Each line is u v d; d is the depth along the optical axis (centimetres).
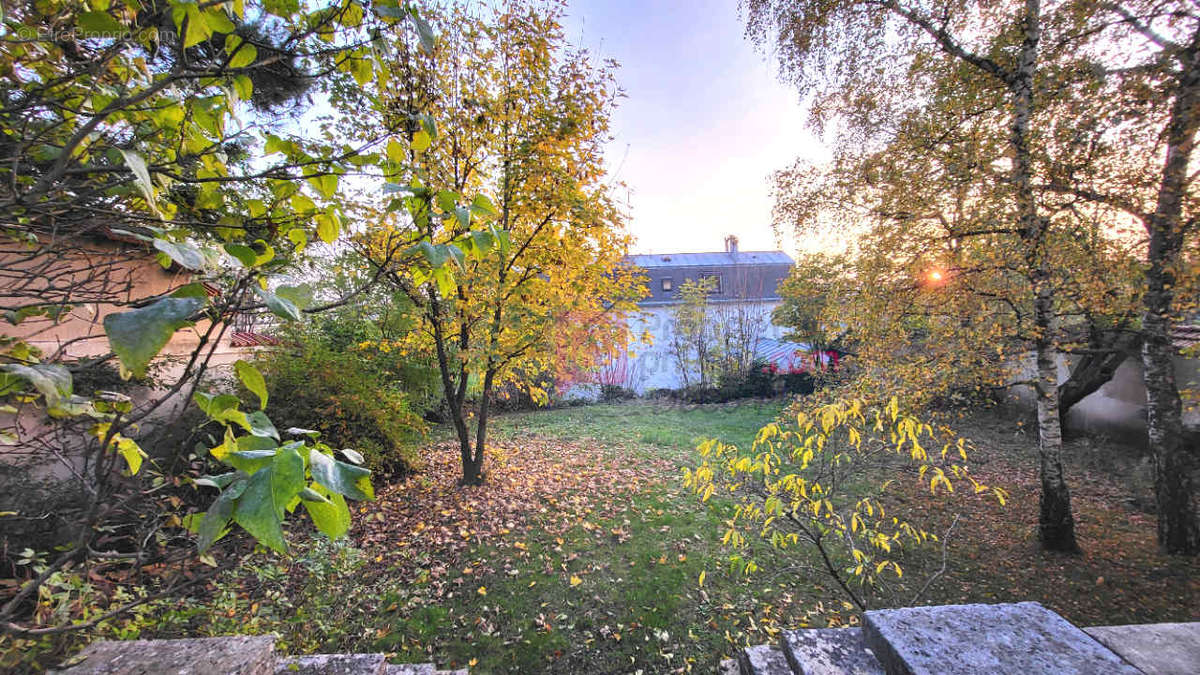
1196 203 365
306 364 612
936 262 482
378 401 659
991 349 491
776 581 405
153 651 134
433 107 505
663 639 333
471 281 545
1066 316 498
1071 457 725
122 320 45
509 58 555
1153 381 456
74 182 89
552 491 631
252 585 333
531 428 1079
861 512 539
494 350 569
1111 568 427
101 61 85
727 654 319
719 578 409
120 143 93
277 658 188
